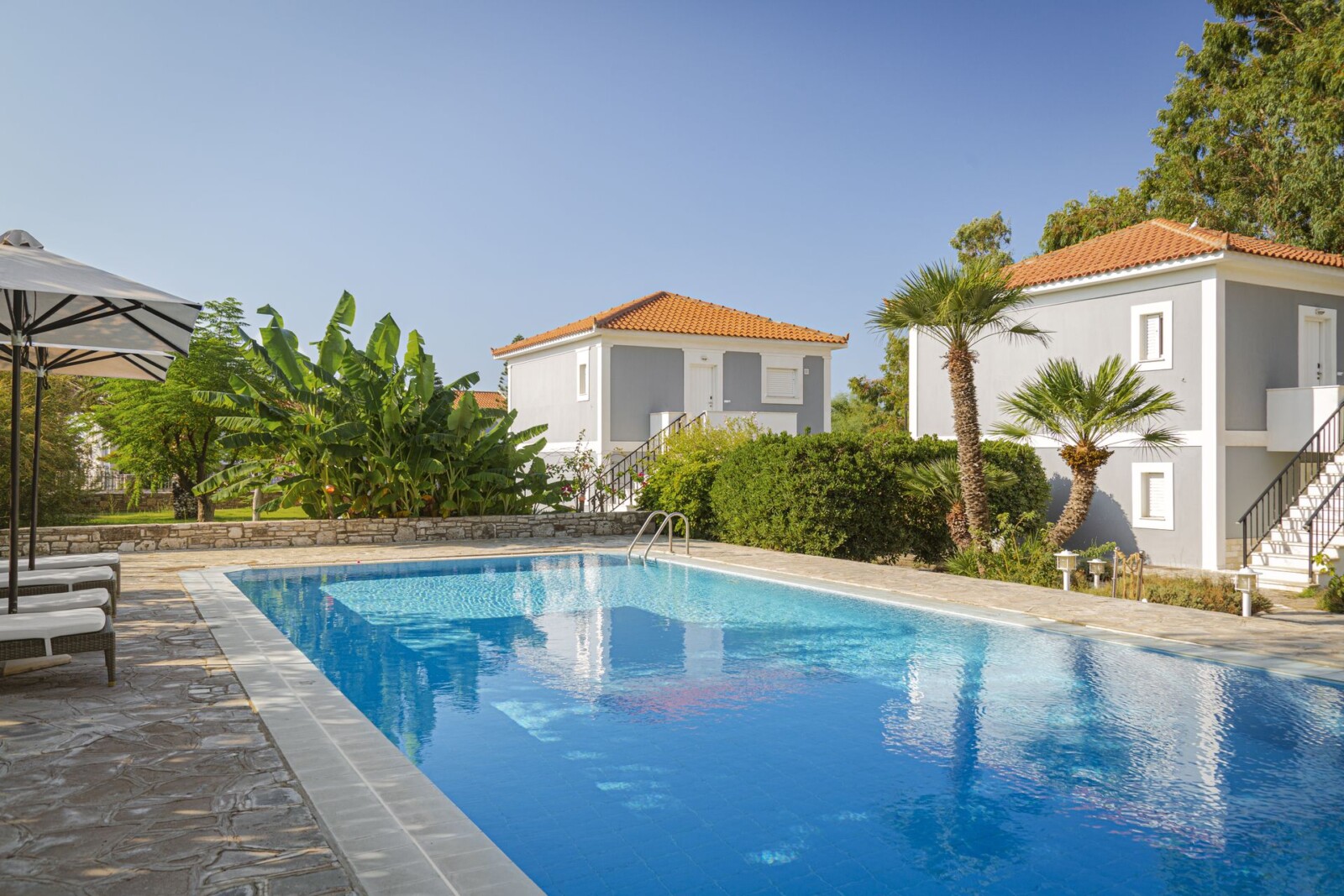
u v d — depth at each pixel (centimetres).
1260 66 2945
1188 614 917
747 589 1195
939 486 1544
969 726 587
